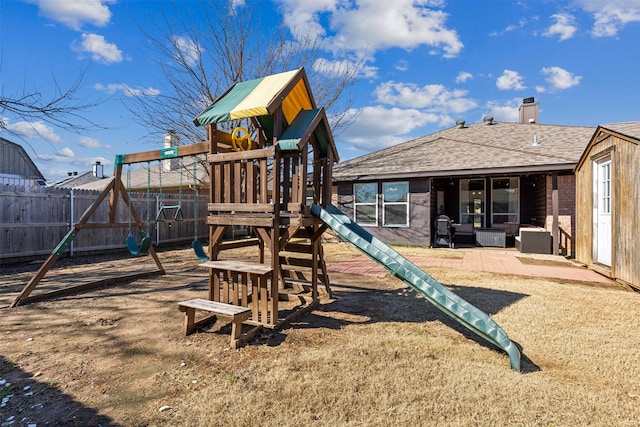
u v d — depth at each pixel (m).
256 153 3.73
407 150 13.98
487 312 4.16
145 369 2.72
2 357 2.95
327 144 4.58
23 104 5.95
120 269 7.26
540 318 3.92
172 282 6.03
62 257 8.72
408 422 2.02
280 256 5.42
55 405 2.22
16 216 7.86
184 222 12.51
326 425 2.00
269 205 3.64
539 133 12.74
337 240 12.62
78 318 4.02
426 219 11.15
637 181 5.11
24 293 4.61
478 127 15.52
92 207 5.37
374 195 12.05
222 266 3.76
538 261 8.10
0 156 15.78
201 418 2.06
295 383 2.47
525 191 11.60
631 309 4.24
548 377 2.58
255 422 2.02
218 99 4.27
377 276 6.61
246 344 3.23
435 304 3.28
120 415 2.10
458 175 10.55
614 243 5.81
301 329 3.67
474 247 11.04
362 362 2.82
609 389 2.41
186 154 4.53
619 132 5.58
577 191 7.75
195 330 3.61
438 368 2.72
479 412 2.12
